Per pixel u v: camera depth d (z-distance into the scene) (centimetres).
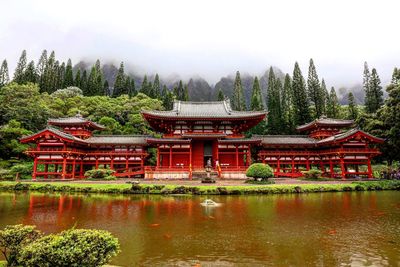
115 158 4641
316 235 1230
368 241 1141
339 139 4097
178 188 2762
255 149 5750
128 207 1969
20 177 4066
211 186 2850
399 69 4356
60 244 623
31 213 1741
